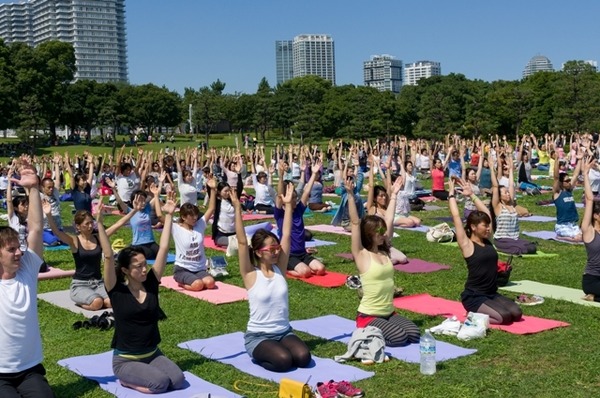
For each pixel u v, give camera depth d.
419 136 74.25
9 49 81.94
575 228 16.91
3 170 30.55
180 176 21.41
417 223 19.58
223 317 10.61
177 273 12.56
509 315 9.70
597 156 34.22
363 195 27.23
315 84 118.94
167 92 105.69
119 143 89.88
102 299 11.16
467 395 7.22
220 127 120.44
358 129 75.81
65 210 26.14
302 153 36.34
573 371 7.93
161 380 7.34
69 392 7.50
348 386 7.23
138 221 14.76
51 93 81.50
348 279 12.45
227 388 7.59
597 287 11.07
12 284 6.82
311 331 9.73
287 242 8.74
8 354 6.71
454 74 100.56
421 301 11.27
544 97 76.38
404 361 8.31
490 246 10.15
